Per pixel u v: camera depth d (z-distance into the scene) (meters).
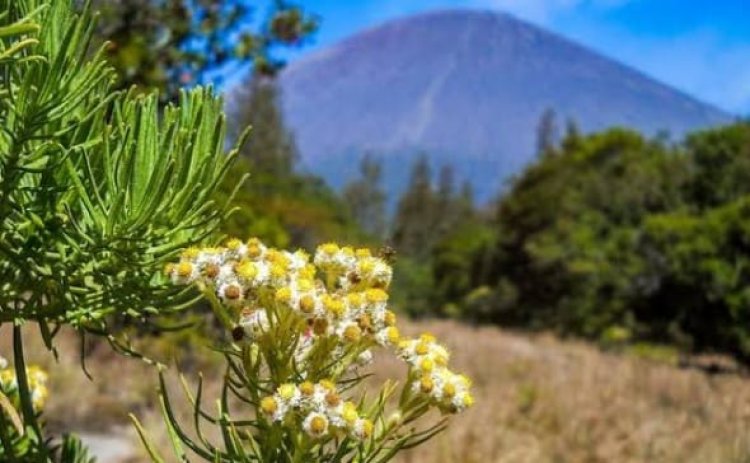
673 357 23.53
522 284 40.19
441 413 1.22
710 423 11.35
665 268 25.50
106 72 1.01
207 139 1.12
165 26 4.72
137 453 7.02
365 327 1.18
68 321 1.12
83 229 1.10
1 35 0.87
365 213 89.94
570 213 35.72
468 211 84.19
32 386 1.47
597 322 29.55
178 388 8.88
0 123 1.03
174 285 1.12
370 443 1.22
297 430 1.16
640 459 9.29
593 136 43.25
